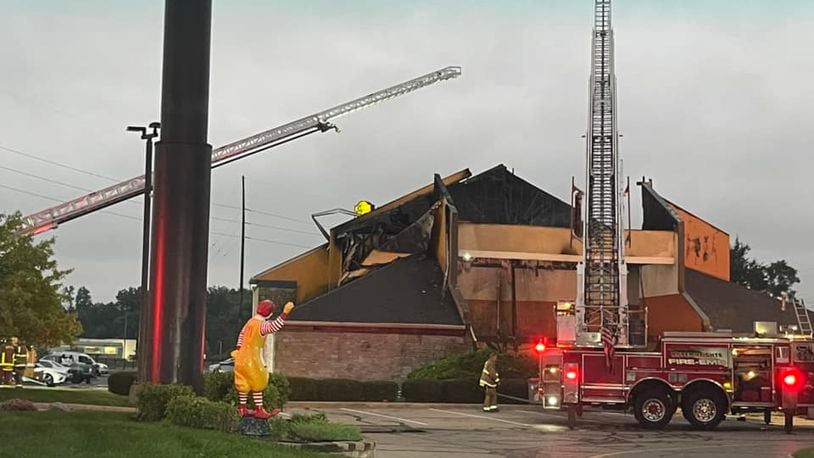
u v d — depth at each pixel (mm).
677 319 41844
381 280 40562
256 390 15695
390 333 37969
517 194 51250
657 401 25297
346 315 37938
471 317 42594
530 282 43969
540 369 26000
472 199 50688
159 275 18906
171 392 16984
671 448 19953
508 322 43281
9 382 29672
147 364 18844
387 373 37719
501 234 41844
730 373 25172
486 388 30797
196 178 19172
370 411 30609
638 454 18500
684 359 25312
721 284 44938
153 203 19281
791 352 24969
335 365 37469
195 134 19266
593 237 29156
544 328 43438
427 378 35688
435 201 47875
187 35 19344
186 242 18969
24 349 31281
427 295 40062
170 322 18781
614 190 29828
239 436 14703
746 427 26406
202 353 19062
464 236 41500
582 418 28812
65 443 12477
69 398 24469
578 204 29766
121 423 15539
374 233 47844
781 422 28875
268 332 15828
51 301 25516
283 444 14695
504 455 17781
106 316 143750
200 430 14797
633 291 44688
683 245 42562
